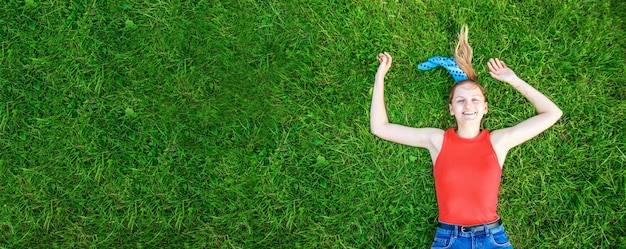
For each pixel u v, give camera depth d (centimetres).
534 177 341
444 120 344
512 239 339
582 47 345
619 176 338
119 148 348
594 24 346
